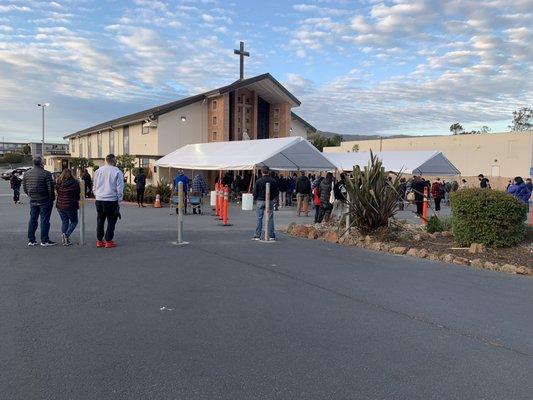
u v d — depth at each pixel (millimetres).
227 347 4453
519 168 45781
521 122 75312
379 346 4566
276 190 11250
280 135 35719
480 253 9375
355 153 36594
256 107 35188
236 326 5051
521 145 45594
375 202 11031
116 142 39094
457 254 9297
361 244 10492
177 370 3926
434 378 3877
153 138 32750
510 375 3963
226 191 14336
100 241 9758
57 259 8398
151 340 4594
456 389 3688
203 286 6695
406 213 21156
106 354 4230
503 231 9711
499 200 9711
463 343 4695
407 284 7074
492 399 3533
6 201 23641
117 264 8070
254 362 4121
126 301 5887
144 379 3748
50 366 3961
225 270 7770
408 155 31766
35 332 4750
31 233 9797
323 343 4613
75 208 9867
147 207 21391
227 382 3725
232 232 12531
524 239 10664
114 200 9539
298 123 40000
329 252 9672
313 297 6258
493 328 5152
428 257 9188
